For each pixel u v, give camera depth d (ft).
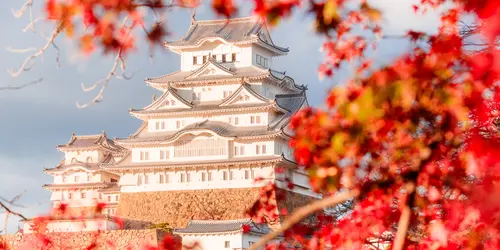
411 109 80.48
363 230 125.08
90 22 91.50
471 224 98.22
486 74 82.33
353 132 80.48
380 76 78.54
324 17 86.28
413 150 85.46
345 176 88.74
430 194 98.02
